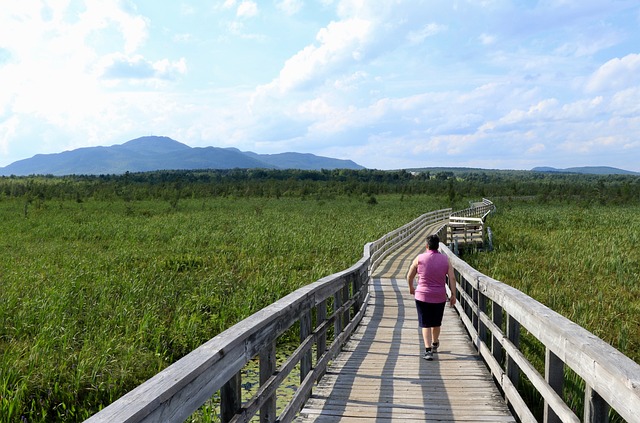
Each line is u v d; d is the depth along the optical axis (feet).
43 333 29.43
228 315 37.06
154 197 224.74
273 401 12.52
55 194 215.31
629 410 6.70
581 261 63.82
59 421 21.52
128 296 39.63
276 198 253.44
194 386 7.24
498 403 16.98
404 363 22.25
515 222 128.98
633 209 195.11
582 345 8.64
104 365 25.40
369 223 120.16
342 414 16.03
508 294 15.17
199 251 71.87
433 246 23.27
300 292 15.71
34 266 56.03
